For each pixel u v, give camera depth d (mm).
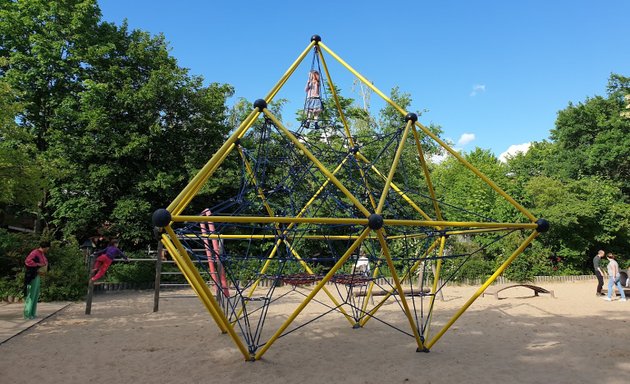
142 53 18156
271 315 9680
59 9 17438
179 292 14367
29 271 8992
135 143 16484
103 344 6883
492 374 5223
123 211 16484
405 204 18719
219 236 7449
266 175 15031
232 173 18078
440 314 9945
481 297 13297
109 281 15625
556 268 20625
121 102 17234
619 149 28891
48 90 17703
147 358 6027
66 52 18141
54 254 12484
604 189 23500
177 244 4883
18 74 16828
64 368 5535
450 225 5660
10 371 5383
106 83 17219
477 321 8977
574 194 22047
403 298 5988
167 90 17344
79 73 17875
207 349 6539
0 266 12188
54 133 16531
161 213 4520
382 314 9930
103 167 16562
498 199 20391
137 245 19062
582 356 6078
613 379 5012
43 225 19547
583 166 31516
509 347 6645
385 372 5324
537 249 19953
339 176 11289
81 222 17125
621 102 32219
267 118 6543
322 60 8109
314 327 8289
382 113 24094
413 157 22453
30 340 7156
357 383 4922
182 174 17953
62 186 16953
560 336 7465
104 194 17984
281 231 7984
